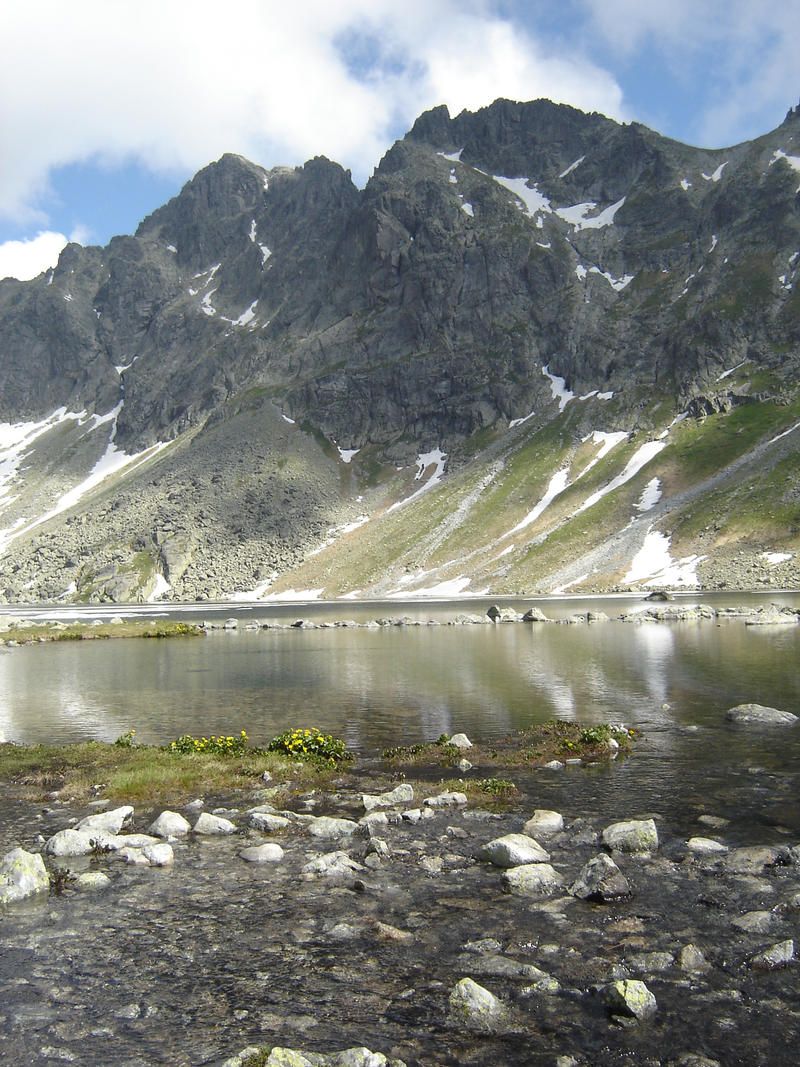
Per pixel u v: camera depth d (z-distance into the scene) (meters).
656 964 9.94
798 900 11.82
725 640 60.31
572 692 36.25
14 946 10.95
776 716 28.09
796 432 194.12
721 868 13.43
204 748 25.20
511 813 17.48
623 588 148.50
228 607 160.88
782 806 17.33
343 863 14.07
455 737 25.78
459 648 60.50
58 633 88.19
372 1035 8.42
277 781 21.38
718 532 161.50
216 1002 9.23
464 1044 8.23
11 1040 8.41
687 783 19.67
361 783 21.05
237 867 14.33
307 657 57.06
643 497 191.38
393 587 179.38
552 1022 8.66
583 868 13.31
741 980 9.50
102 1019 8.86
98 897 12.87
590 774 21.05
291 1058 7.66
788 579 135.38
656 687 37.00
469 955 10.37
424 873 13.78
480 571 176.00
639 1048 8.10
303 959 10.36
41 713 34.47
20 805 19.19
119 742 26.42
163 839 16.23
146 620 119.19
